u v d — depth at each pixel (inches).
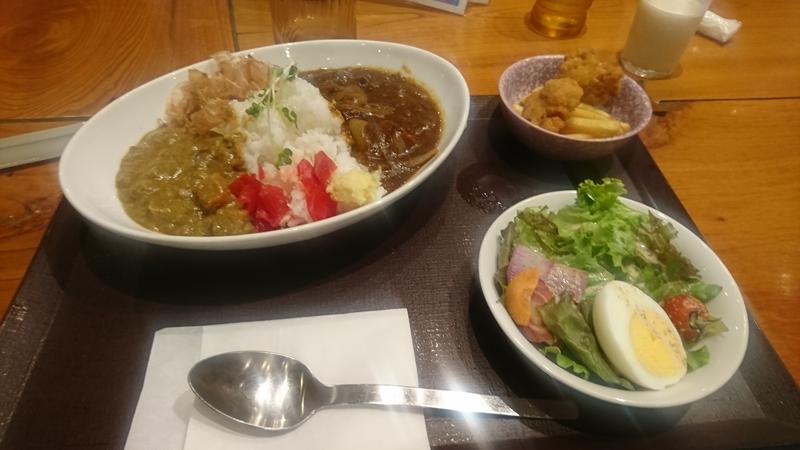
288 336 10.4
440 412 9.7
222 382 9.5
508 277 10.6
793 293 12.5
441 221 13.2
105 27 18.4
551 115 14.4
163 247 12.0
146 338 10.6
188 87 14.2
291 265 12.0
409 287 11.8
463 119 13.8
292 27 18.5
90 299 11.0
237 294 11.4
